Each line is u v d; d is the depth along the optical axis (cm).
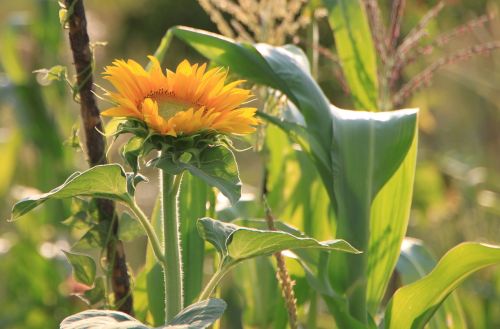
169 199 287
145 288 327
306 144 319
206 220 288
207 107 284
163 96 284
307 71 323
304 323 351
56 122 474
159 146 281
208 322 274
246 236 282
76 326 272
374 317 320
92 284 308
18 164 498
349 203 313
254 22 344
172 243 288
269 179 343
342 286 315
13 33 475
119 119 284
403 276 334
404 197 319
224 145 284
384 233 319
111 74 284
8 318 441
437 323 328
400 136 315
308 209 341
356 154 314
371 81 342
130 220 311
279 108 332
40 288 454
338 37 342
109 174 282
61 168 471
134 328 273
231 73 327
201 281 320
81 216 310
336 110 318
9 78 477
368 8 344
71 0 304
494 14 346
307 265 321
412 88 344
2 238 475
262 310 339
